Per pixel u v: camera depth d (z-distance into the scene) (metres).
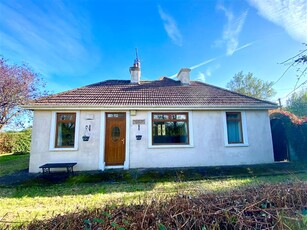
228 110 9.94
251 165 9.12
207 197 2.76
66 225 2.30
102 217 2.40
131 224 2.23
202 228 2.25
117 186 6.47
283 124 10.42
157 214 2.40
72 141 8.88
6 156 15.08
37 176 7.59
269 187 3.03
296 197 2.73
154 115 9.66
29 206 4.71
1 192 5.97
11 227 2.58
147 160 9.07
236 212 2.40
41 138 8.59
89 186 6.54
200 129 9.63
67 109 8.87
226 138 9.70
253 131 9.96
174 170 8.34
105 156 8.98
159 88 11.64
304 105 20.14
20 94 15.62
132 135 9.20
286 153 10.28
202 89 11.91
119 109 9.13
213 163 9.40
